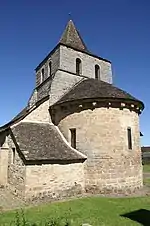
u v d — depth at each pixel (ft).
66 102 53.57
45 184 42.47
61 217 29.94
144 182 65.51
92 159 49.32
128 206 37.86
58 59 65.82
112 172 48.65
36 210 34.96
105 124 50.21
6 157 49.11
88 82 62.18
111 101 50.52
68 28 78.33
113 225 28.07
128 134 52.75
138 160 53.88
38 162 42.22
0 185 47.55
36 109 56.49
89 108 51.42
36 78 81.76
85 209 35.47
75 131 52.70
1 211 34.24
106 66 76.84
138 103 54.44
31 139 47.24
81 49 73.10
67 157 46.65
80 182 48.37
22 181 41.32
